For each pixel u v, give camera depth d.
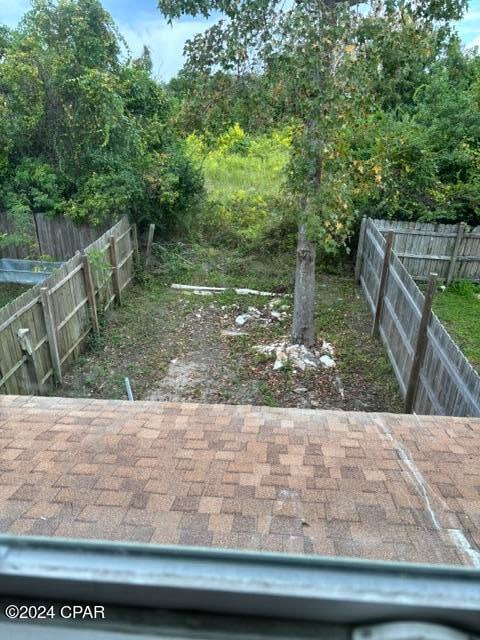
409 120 9.96
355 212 6.01
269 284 9.59
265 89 5.52
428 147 9.53
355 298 9.14
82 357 7.00
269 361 6.79
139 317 8.27
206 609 0.55
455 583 0.54
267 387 6.22
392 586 0.53
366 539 2.20
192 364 6.82
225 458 2.96
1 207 10.17
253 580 0.55
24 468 2.81
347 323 8.12
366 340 7.55
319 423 3.58
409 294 5.98
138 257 9.96
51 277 6.07
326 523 2.31
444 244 9.73
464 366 4.17
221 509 2.40
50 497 2.50
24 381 5.45
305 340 7.09
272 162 14.80
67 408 3.88
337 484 2.67
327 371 6.60
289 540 2.17
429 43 5.34
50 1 8.94
